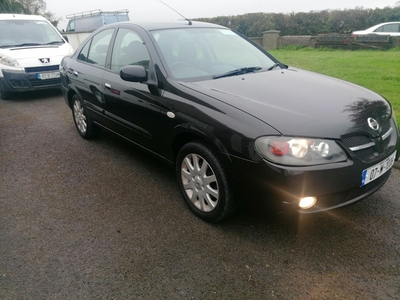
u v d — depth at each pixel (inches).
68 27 727.7
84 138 200.2
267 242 106.4
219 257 100.7
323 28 730.2
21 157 177.0
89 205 129.6
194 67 134.7
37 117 249.8
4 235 113.0
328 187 92.7
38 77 291.7
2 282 93.4
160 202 130.4
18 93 327.6
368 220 116.2
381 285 89.9
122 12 679.7
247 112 100.4
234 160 99.2
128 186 143.3
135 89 136.4
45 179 151.9
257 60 153.5
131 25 155.4
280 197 93.5
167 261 99.7
